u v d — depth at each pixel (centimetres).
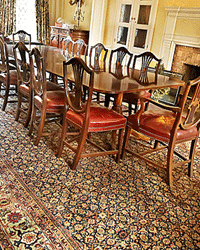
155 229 178
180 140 227
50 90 304
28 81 285
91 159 258
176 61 498
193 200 213
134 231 174
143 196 211
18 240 156
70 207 189
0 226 164
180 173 253
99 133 324
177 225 184
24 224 168
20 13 691
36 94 277
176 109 207
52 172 229
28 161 241
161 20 500
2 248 149
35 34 734
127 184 225
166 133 221
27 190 201
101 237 166
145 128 234
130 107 353
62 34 650
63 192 204
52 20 751
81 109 221
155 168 256
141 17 528
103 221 179
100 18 597
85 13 680
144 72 335
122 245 162
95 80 247
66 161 249
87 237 165
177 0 470
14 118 330
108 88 218
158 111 264
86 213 185
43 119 259
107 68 330
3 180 209
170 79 306
